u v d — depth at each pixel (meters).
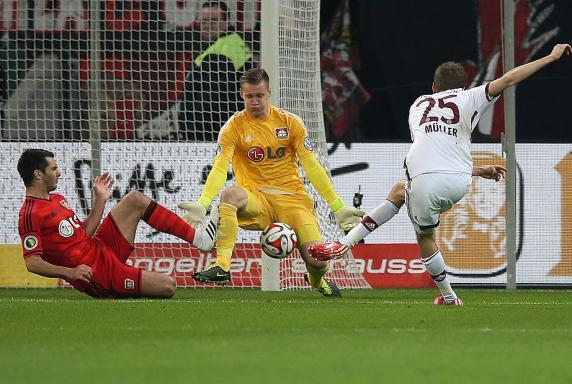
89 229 33.94
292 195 34.88
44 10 47.19
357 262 44.81
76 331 23.39
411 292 41.06
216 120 47.22
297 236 34.84
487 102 29.52
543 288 45.34
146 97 46.44
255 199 34.28
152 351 19.70
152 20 47.16
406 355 19.11
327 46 51.47
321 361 18.33
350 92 51.47
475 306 31.55
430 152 29.25
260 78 33.97
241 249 43.94
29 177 32.47
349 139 48.12
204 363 18.09
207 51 47.12
